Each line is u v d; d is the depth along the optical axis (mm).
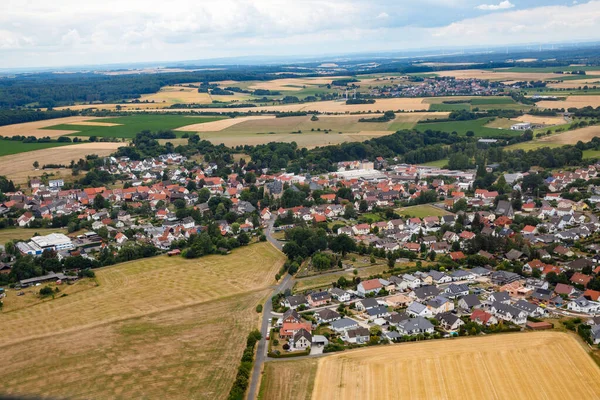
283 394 145500
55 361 166125
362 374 154000
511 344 167375
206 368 160125
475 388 144375
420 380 149125
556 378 147625
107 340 179500
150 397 145125
